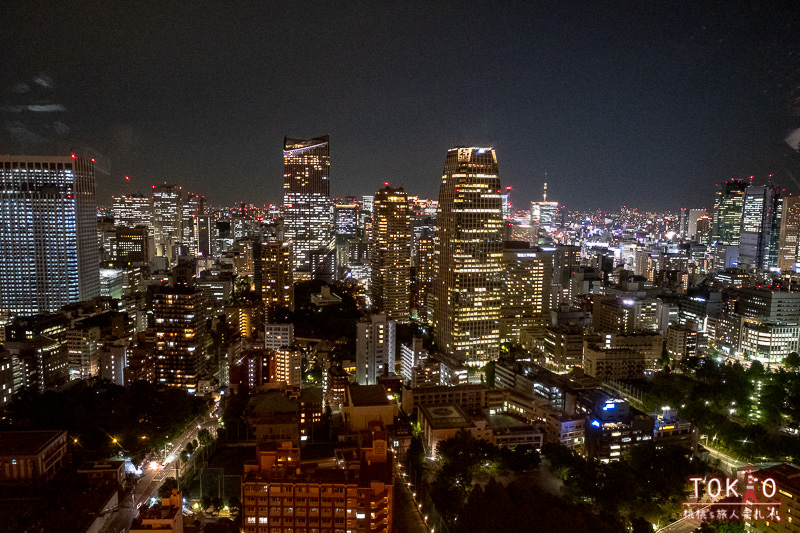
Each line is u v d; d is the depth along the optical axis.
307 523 198.75
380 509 197.38
